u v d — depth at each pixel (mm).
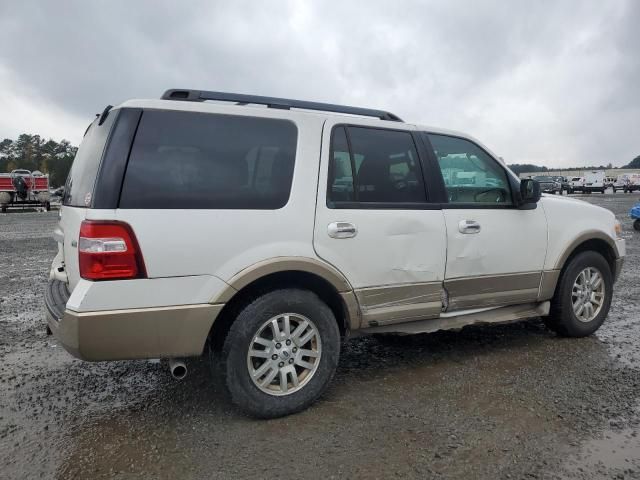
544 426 3182
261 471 2723
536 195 4352
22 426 3244
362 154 3727
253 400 3221
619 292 6969
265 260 3199
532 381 3891
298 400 3346
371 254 3629
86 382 3967
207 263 3051
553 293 4727
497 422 3236
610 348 4668
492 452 2891
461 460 2812
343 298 3539
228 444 3004
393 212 3744
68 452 2930
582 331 4895
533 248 4504
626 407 3438
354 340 4918
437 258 3943
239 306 3230
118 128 2965
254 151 3295
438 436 3070
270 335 3318
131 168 2928
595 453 2879
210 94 3398
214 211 3086
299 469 2738
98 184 2873
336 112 3852
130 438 3086
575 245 4746
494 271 4285
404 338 4977
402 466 2760
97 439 3076
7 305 6473
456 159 4246
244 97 3508
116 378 4043
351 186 3635
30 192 31109
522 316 4574
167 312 2961
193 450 2941
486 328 5312
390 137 3904
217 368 3232
